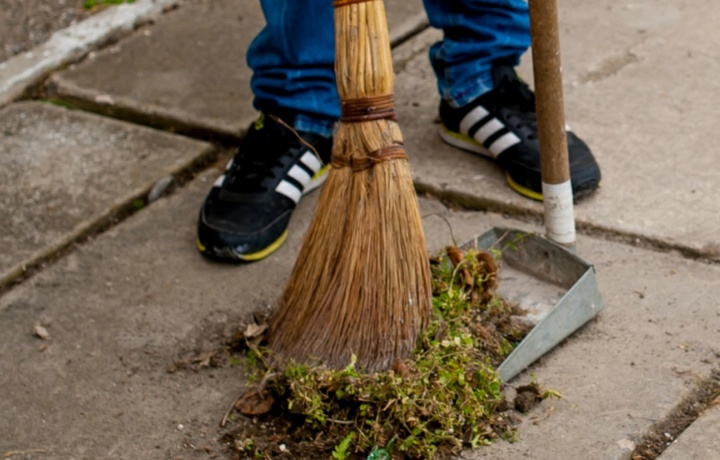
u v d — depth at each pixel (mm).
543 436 2125
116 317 2605
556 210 2412
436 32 3836
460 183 2975
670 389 2213
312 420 2168
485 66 2965
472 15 2906
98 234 2951
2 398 2377
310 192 2998
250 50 2873
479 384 2189
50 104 3604
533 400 2203
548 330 2301
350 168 2221
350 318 2221
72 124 3451
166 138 3336
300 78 2812
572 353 2346
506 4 2895
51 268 2807
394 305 2203
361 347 2219
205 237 2752
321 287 2266
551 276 2484
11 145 3357
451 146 3150
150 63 3770
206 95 3543
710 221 2721
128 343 2516
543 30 2221
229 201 2781
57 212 3014
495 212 2883
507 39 2938
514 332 2361
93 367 2447
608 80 3387
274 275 2709
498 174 3000
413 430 2090
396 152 2188
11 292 2725
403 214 2195
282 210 2801
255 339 2400
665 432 2129
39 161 3258
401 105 3396
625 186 2889
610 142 3080
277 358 2309
